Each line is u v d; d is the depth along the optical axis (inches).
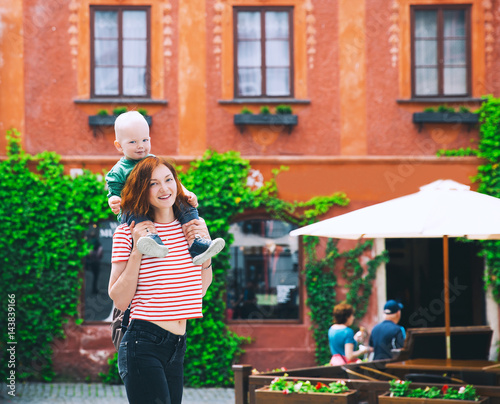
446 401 242.7
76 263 515.5
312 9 537.6
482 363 328.8
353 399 255.6
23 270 511.8
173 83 532.1
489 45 537.6
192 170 526.0
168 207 146.8
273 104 530.9
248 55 537.6
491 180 526.9
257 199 523.5
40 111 522.9
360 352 367.6
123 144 162.2
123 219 146.8
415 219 272.8
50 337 513.0
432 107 530.3
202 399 459.8
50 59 526.3
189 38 534.0
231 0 536.4
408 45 536.7
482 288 546.0
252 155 528.7
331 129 532.4
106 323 521.7
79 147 522.9
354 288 524.4
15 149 518.3
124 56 532.7
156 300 143.6
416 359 349.1
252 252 530.3
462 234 270.8
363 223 280.1
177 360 148.1
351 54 535.5
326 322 522.6
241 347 524.4
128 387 143.5
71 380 514.0
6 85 521.3
